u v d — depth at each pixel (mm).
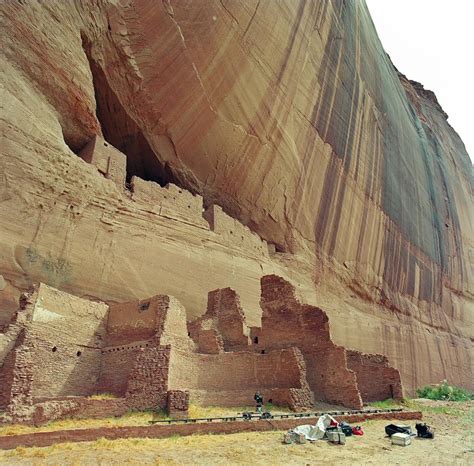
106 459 6988
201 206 18719
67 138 15742
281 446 8406
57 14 14523
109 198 14828
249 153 20266
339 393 13188
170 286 15555
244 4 18609
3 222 11617
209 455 7531
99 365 11867
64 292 11383
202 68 17859
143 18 16656
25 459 6844
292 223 23078
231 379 12555
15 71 13250
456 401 21125
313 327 14312
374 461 7637
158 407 10039
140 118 18062
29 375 9367
